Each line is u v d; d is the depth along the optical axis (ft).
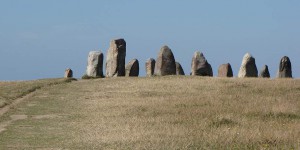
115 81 193.77
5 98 156.25
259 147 72.84
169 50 216.13
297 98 138.62
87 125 106.42
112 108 131.54
